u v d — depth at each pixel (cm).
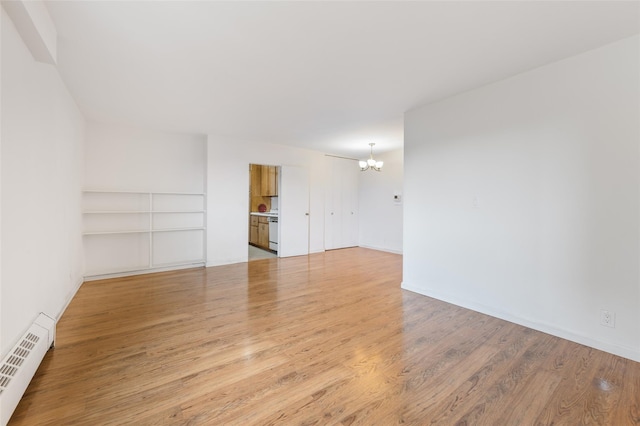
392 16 183
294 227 616
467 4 172
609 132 217
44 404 159
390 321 278
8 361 156
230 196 524
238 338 241
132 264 450
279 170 597
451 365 203
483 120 292
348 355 216
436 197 338
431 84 288
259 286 392
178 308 309
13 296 169
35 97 206
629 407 161
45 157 229
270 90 302
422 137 352
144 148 459
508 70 258
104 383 179
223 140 513
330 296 352
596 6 173
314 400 166
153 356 211
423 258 356
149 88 298
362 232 745
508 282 277
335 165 702
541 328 255
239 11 178
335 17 185
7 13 156
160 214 478
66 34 203
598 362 206
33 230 203
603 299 222
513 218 272
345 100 331
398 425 147
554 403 164
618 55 212
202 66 251
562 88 239
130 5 173
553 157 245
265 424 147
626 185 210
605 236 220
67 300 310
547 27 195
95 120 410
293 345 230
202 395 169
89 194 414
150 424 147
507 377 189
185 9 176
